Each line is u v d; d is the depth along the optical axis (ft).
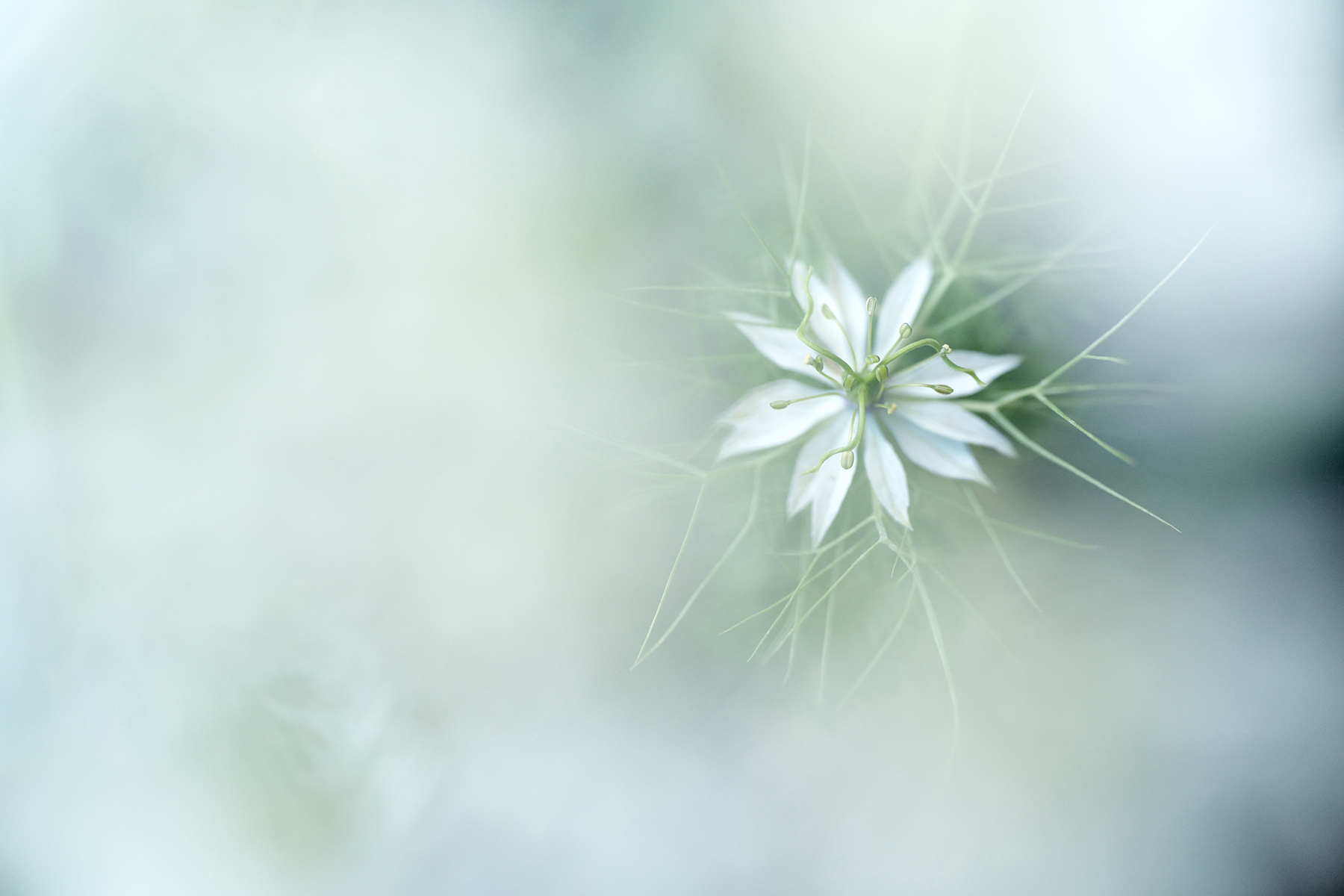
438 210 1.52
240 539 1.53
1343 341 1.50
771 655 1.51
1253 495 1.51
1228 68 1.51
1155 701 1.51
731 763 1.52
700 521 1.52
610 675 1.53
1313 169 1.50
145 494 1.54
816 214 1.51
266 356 1.53
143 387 1.54
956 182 1.46
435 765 1.53
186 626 1.53
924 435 1.42
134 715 1.53
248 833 1.53
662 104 1.52
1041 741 1.51
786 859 1.52
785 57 1.51
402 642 1.53
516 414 1.53
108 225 1.53
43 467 1.54
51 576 1.54
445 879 1.53
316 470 1.53
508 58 1.52
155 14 1.53
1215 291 1.51
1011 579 1.51
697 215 1.52
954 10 1.51
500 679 1.53
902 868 1.51
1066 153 1.51
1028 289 1.51
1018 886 1.51
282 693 1.53
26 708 1.55
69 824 1.54
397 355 1.53
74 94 1.53
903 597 1.49
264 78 1.52
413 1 1.52
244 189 1.53
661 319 1.52
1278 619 1.51
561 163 1.52
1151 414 1.50
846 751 1.51
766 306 1.51
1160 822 1.51
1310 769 1.51
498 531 1.53
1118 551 1.51
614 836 1.52
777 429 1.42
